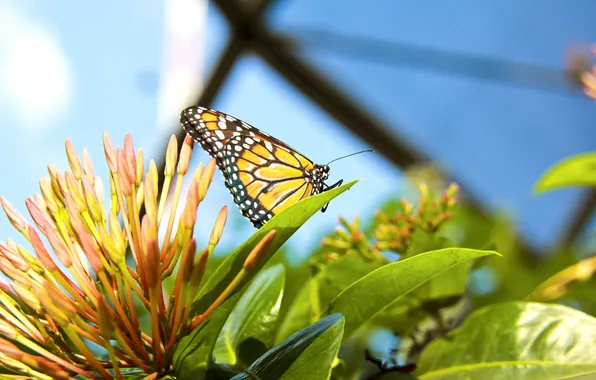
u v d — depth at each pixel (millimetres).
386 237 451
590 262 508
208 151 447
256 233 387
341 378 426
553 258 637
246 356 410
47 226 380
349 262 449
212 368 396
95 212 383
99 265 377
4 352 371
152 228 375
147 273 375
